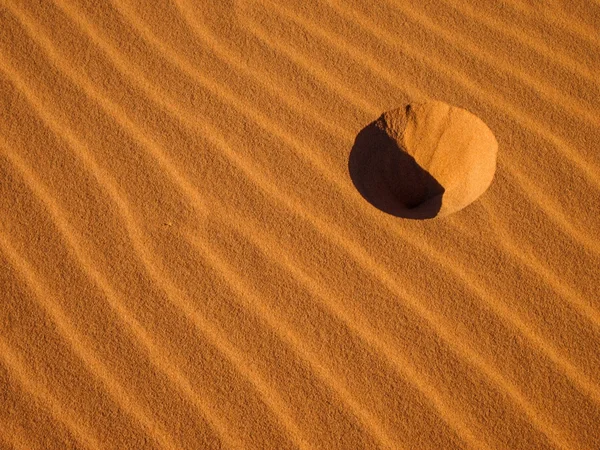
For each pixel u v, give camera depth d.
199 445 1.77
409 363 1.84
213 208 2.02
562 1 2.32
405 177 2.09
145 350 1.85
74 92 2.16
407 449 1.76
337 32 2.28
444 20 2.29
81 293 1.91
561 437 1.76
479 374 1.83
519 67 2.20
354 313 1.89
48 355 1.84
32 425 1.77
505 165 2.04
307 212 2.01
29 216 1.99
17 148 2.08
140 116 2.13
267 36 2.27
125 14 2.29
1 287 1.90
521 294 1.90
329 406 1.80
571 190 2.00
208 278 1.93
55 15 2.28
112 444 1.76
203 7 2.31
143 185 2.04
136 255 1.96
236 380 1.82
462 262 1.94
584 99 2.14
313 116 2.14
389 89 2.17
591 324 1.86
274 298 1.91
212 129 2.12
